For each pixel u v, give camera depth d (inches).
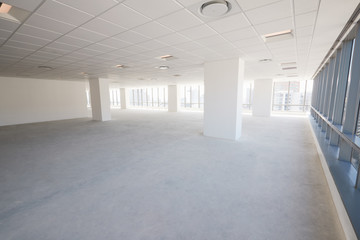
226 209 88.8
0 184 116.6
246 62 242.2
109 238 70.8
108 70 309.3
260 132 279.3
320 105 267.0
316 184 113.6
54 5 90.4
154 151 185.9
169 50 179.3
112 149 194.4
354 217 67.5
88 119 466.0
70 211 88.1
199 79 475.2
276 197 99.0
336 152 145.1
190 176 126.6
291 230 74.3
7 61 228.8
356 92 111.1
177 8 95.2
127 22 112.1
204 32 130.1
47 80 448.5
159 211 87.7
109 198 99.5
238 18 107.3
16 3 87.8
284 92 559.5
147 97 914.7
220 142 220.2
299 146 201.9
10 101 390.9
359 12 97.6
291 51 183.0
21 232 74.1
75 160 160.7
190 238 70.6
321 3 89.2
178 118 469.7
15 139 245.1
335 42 151.7
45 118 445.7
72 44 157.8
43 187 112.3
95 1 87.0
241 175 127.6
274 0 87.2
